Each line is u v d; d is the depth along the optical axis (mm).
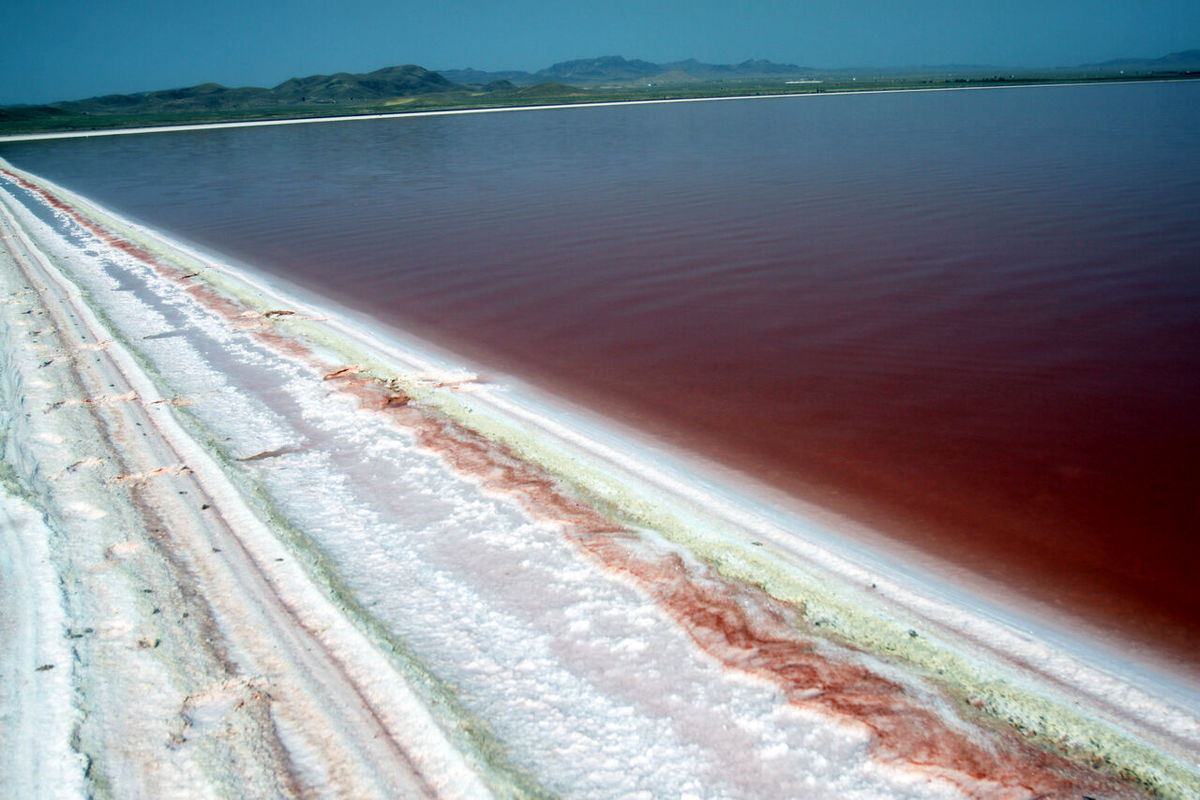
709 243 16031
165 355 10320
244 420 8281
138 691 4605
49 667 4805
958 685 4559
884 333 10594
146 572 5703
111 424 8219
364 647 4910
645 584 5438
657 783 3936
